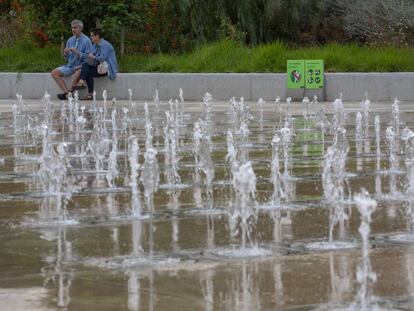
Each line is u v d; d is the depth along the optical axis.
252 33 31.83
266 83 25.09
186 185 10.53
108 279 6.30
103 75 25.78
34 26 29.88
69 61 25.86
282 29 32.72
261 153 13.67
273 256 6.94
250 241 7.46
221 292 5.93
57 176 10.91
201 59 27.14
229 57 27.25
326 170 10.34
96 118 20.64
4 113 22.00
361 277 6.20
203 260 6.84
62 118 20.56
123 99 26.03
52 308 5.61
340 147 14.38
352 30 32.97
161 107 23.44
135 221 8.39
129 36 30.27
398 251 7.09
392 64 25.62
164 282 6.20
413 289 5.96
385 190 10.04
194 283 6.16
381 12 32.38
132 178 10.24
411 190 9.26
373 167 12.00
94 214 8.76
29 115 21.27
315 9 33.47
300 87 24.80
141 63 27.72
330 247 7.23
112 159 11.29
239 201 9.36
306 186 10.35
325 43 33.44
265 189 10.16
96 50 25.73
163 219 8.47
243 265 6.66
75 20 25.62
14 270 6.61
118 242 7.49
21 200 9.64
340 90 24.77
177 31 31.28
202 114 21.27
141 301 5.75
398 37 30.72
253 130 17.53
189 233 7.81
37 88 26.77
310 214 8.64
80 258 6.95
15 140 16.08
